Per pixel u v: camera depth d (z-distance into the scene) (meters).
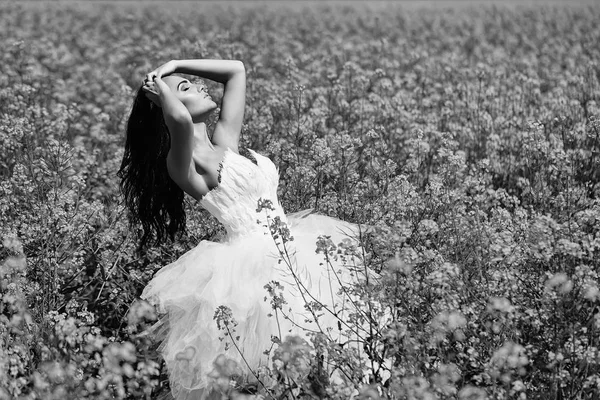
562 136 7.80
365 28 18.97
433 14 21.75
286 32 17.62
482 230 5.50
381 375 4.88
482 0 26.77
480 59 14.35
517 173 7.92
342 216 6.45
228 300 4.99
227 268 5.13
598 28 17.06
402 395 4.09
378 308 4.78
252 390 4.82
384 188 6.66
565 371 4.28
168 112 5.11
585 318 4.61
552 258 4.93
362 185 6.68
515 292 4.92
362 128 8.59
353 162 7.19
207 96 5.52
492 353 4.50
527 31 17.77
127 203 5.88
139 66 13.63
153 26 18.33
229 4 24.44
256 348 4.88
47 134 8.88
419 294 4.77
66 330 4.30
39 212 6.39
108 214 7.04
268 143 7.84
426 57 13.80
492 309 4.40
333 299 5.03
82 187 6.93
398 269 4.59
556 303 4.46
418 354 4.39
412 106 9.79
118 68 13.90
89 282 6.11
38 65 13.22
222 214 5.36
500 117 8.85
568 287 4.34
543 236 4.91
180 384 4.92
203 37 16.67
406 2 26.86
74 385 4.24
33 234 6.22
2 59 13.17
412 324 4.62
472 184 6.81
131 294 6.08
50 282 5.79
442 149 6.86
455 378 4.04
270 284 4.85
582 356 4.32
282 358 4.10
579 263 4.90
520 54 14.90
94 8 22.88
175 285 5.19
